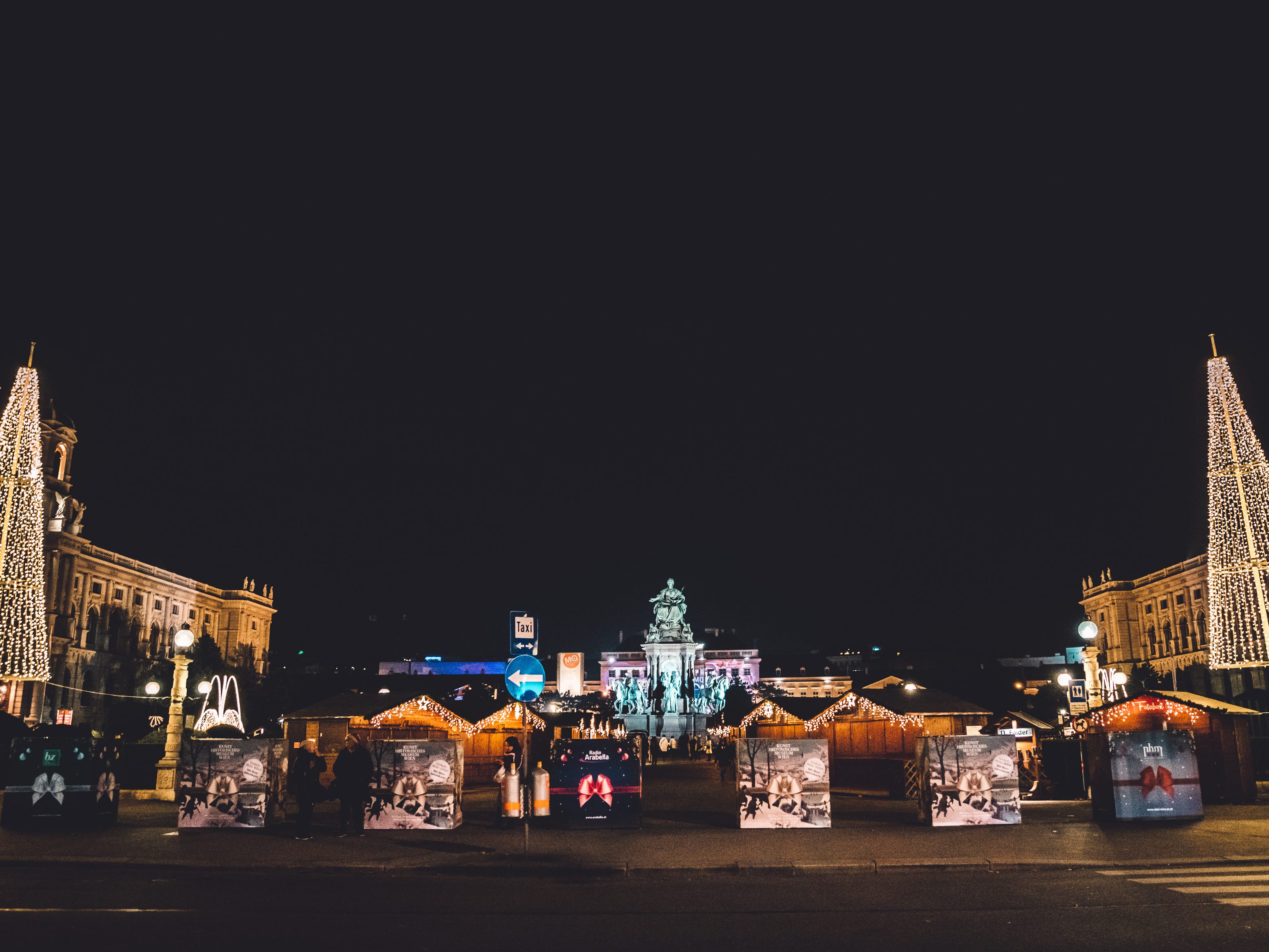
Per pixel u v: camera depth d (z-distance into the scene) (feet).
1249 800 90.99
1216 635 172.65
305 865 57.82
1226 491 168.66
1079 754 101.76
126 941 38.09
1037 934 38.37
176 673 110.11
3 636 224.33
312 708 124.36
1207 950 35.40
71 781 76.13
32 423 223.10
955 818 73.36
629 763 76.38
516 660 82.02
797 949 36.52
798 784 74.13
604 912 44.32
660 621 518.37
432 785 74.74
